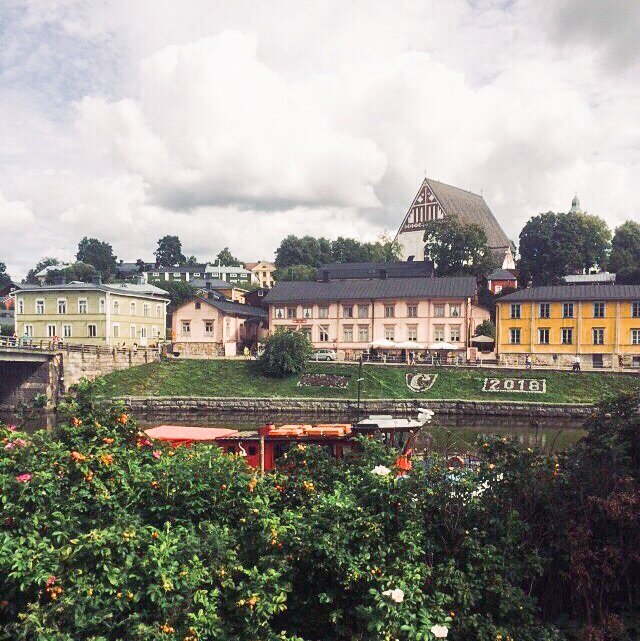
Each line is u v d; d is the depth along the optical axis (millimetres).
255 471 12133
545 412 58406
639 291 71688
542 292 75375
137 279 112312
